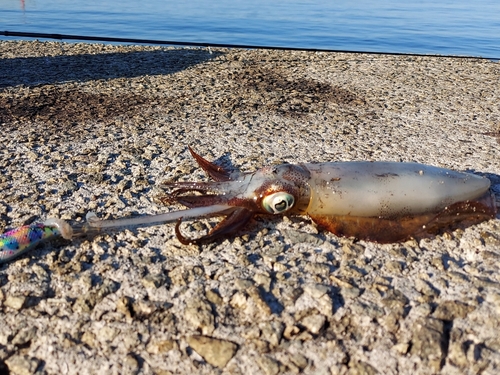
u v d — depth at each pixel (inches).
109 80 28.6
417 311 11.0
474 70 33.9
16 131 20.4
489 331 10.4
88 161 17.8
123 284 11.7
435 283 11.8
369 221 13.4
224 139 20.4
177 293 11.5
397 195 13.2
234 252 12.9
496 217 14.4
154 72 30.8
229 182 13.8
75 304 11.2
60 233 12.8
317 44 55.5
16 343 10.4
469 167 18.2
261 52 38.2
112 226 13.0
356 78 30.9
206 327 10.6
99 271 12.1
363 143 20.4
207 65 33.1
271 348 10.2
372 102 26.1
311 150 19.5
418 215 13.5
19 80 27.8
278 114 23.7
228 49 39.2
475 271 12.2
